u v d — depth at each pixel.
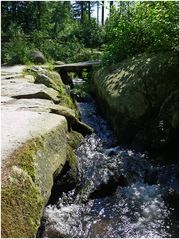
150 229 4.24
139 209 4.67
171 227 4.29
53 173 4.10
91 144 6.64
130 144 6.71
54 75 9.80
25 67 11.70
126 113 6.73
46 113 5.22
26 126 4.35
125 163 5.77
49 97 6.86
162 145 6.05
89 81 10.75
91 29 25.19
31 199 3.20
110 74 8.23
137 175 5.55
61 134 4.72
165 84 6.40
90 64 12.11
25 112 5.18
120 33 8.91
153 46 7.82
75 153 5.91
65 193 4.77
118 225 4.29
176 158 5.90
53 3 31.12
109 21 9.89
